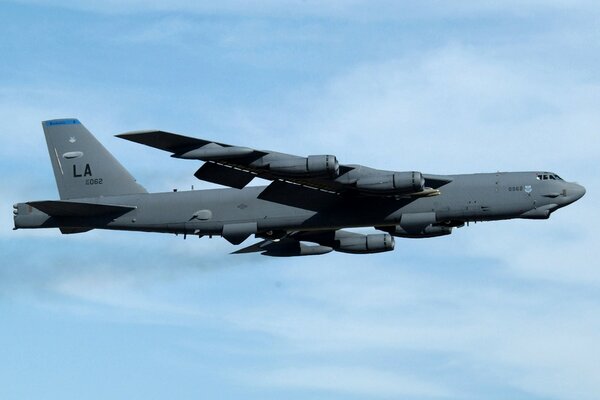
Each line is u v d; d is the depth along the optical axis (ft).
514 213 385.70
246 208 405.59
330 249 439.63
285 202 400.88
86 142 430.61
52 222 423.64
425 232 428.97
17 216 426.51
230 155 372.17
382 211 392.88
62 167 430.61
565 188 382.63
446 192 388.57
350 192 394.52
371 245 435.53
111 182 427.33
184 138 370.53
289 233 424.05
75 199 428.56
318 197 396.98
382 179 381.81
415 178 378.94
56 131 431.84
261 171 382.63
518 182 385.09
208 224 409.08
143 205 416.87
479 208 385.91
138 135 366.43
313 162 374.02
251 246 442.91
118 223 418.72
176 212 412.77
